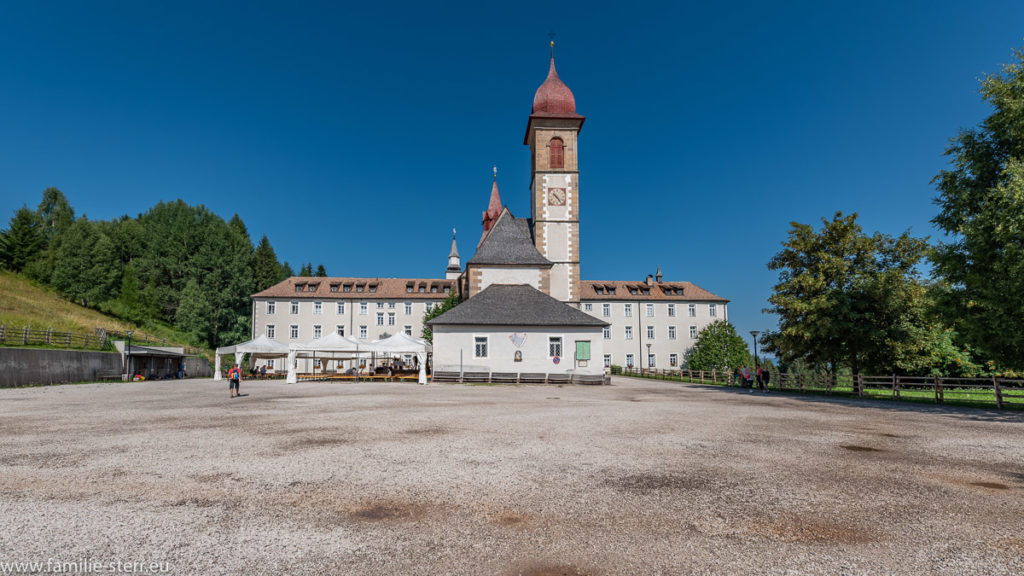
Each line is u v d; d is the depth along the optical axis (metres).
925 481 6.99
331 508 5.70
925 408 17.75
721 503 5.95
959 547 4.71
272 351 34.00
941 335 30.88
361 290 69.31
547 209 42.16
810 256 28.02
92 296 64.69
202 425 12.12
